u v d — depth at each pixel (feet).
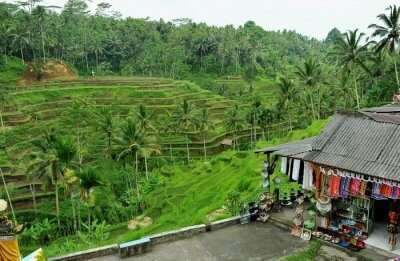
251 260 49.52
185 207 130.11
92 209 155.43
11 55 319.47
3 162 173.78
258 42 453.17
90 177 133.80
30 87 265.34
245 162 147.54
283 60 476.13
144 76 377.91
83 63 376.07
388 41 159.02
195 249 52.80
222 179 143.43
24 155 166.81
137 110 229.25
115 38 398.01
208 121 216.95
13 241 38.86
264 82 381.40
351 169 48.67
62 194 165.89
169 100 270.67
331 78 264.72
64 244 124.88
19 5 349.82
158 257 50.88
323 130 56.65
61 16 390.21
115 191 179.01
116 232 138.92
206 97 290.56
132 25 435.53
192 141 231.50
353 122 55.06
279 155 58.90
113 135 187.83
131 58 402.11
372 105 175.32
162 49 397.19
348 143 52.75
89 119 217.15
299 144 64.23
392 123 51.37
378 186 47.80
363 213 52.01
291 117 257.55
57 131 191.62
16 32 309.63
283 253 51.06
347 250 50.62
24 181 168.96
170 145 224.53
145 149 169.27
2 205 37.73
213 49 418.10
